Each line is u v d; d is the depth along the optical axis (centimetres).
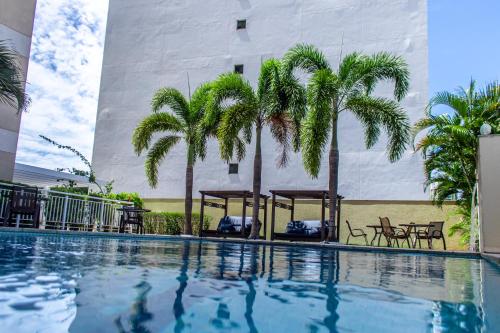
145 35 1945
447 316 221
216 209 1681
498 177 759
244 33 1795
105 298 234
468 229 1172
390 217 1493
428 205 1465
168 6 1931
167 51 1900
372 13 1631
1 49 1031
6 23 1364
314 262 530
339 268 461
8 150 1329
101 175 1891
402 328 195
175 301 237
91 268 359
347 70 1100
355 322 206
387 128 1096
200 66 1839
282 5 1758
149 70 1911
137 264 410
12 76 1019
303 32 1711
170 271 367
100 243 717
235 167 1705
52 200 1081
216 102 1195
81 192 1381
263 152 1678
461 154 1070
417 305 249
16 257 415
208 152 1753
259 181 1154
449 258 711
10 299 221
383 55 1106
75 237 845
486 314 226
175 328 183
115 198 1409
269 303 246
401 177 1502
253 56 1766
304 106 1096
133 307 217
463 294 290
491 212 753
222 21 1838
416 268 494
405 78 1098
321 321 206
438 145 1088
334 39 1664
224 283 312
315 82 1038
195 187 1748
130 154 1872
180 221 1559
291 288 301
